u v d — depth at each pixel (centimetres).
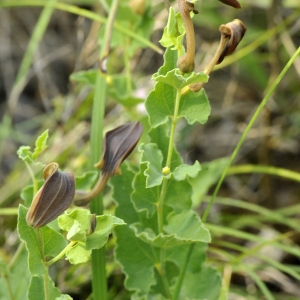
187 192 38
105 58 44
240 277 56
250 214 65
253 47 64
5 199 57
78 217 33
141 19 50
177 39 35
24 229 34
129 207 41
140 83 69
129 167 41
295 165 69
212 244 59
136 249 40
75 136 62
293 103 68
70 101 69
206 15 69
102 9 70
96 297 40
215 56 35
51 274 50
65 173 33
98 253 40
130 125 37
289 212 59
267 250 59
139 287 40
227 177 69
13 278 42
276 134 67
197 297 41
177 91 36
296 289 53
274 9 61
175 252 40
